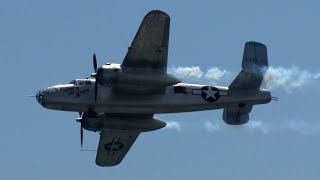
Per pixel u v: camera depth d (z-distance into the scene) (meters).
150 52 95.00
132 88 98.19
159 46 94.25
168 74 97.62
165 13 90.38
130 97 100.06
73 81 100.62
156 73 97.38
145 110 101.06
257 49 103.94
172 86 101.50
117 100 99.69
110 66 97.19
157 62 96.50
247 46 103.81
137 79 97.00
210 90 102.69
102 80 96.69
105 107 99.94
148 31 92.25
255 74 103.50
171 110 101.94
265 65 103.81
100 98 99.31
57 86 100.12
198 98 102.12
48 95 99.44
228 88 103.38
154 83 97.38
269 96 103.94
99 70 96.88
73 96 99.44
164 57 95.75
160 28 92.06
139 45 94.00
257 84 103.75
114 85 97.19
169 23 91.62
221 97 102.94
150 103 100.50
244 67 103.38
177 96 101.44
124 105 100.00
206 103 102.50
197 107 102.62
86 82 100.31
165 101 100.94
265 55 104.06
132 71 97.00
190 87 102.25
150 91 99.62
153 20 91.12
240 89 103.62
